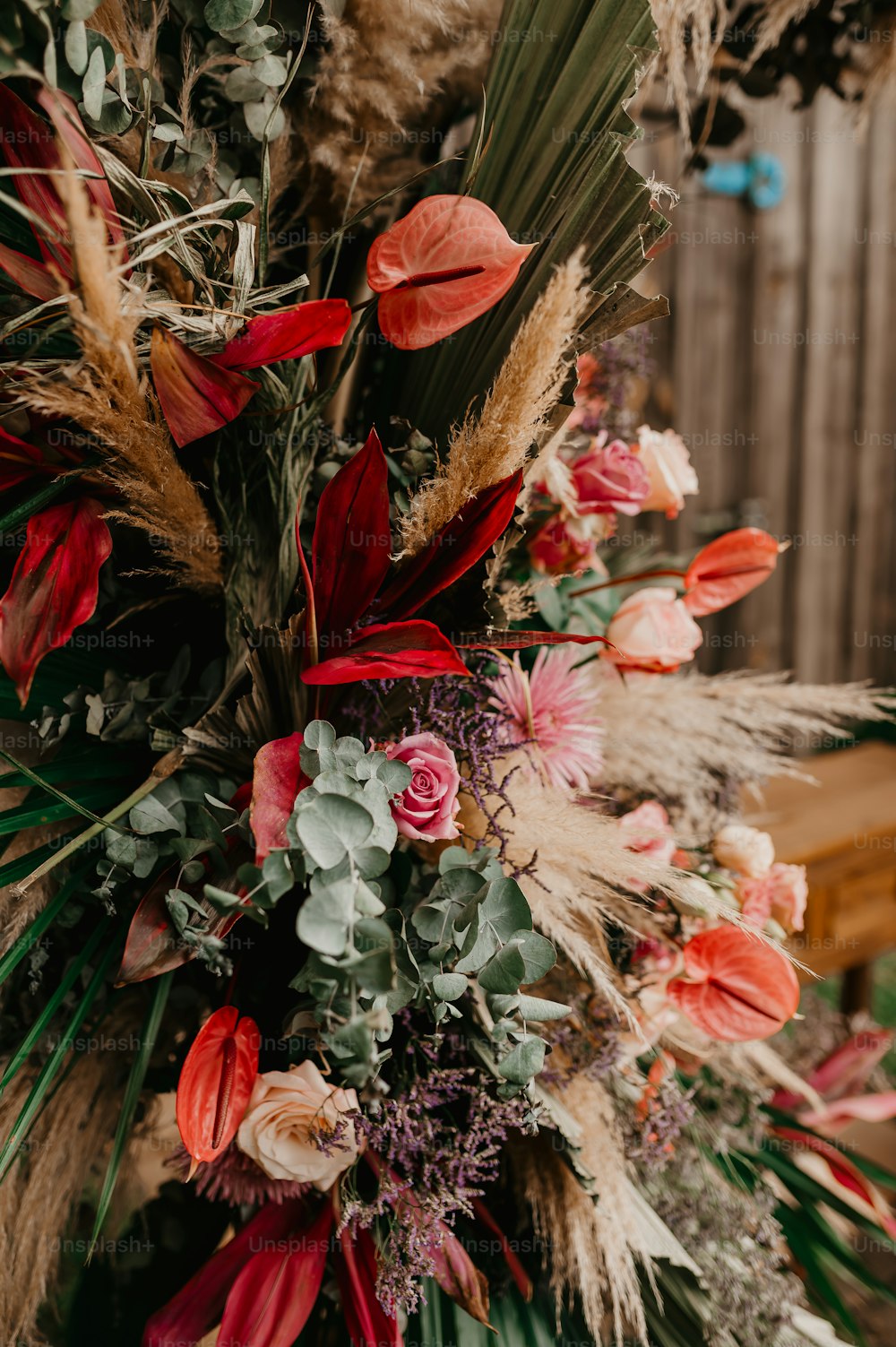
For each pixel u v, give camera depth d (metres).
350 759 0.52
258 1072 0.64
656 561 1.05
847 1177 0.97
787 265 3.12
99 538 0.56
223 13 0.54
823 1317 0.89
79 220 0.42
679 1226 0.75
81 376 0.49
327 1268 0.72
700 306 3.04
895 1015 2.44
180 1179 0.70
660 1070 0.75
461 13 0.64
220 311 0.52
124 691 0.63
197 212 0.51
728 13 0.83
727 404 3.16
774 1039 1.22
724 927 0.68
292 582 0.63
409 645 0.53
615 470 0.71
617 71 0.58
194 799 0.59
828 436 3.34
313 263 0.62
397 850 0.57
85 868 0.61
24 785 0.60
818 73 0.97
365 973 0.46
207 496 0.61
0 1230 0.67
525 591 0.63
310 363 0.63
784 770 0.80
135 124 0.55
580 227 0.60
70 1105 0.68
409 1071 0.63
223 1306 0.64
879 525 3.50
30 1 0.46
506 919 0.54
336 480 0.56
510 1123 0.62
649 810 0.74
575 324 0.61
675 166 2.81
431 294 0.53
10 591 0.53
